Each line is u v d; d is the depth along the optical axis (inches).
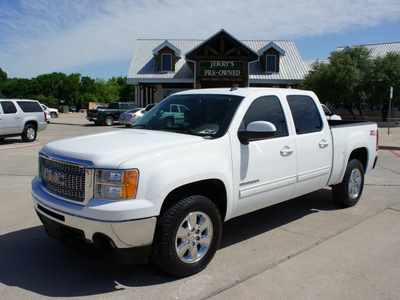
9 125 536.7
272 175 161.0
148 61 1202.0
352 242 167.0
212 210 136.1
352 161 217.3
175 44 1275.8
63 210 122.9
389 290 125.3
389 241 168.2
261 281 130.4
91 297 119.6
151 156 122.2
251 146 151.6
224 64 1015.6
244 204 152.2
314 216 205.6
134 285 127.6
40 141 589.6
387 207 223.1
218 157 138.4
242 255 152.7
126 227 114.1
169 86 1219.2
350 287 126.9
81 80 4025.6
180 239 129.3
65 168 128.0
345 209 219.1
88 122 1186.0
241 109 153.5
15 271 138.5
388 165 374.6
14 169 341.1
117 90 3949.3
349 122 253.9
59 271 138.6
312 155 181.6
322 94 990.4
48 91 3814.0
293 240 169.6
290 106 177.5
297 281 130.6
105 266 142.9
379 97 954.1
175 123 161.5
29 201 232.4
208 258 137.6
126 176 115.8
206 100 165.9
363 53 995.9
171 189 122.2
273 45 1132.5
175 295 120.6
